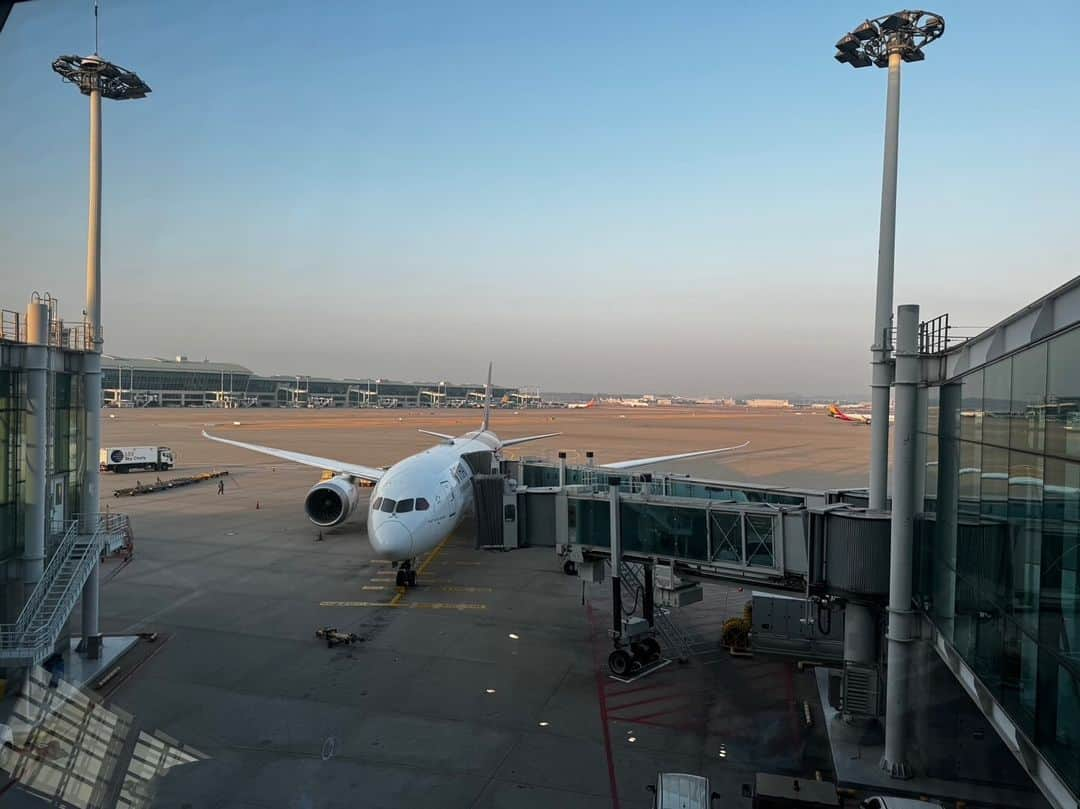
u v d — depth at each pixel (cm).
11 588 2028
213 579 3388
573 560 2573
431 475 3497
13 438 2030
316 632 2681
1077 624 1054
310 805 1555
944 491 1719
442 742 1858
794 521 2133
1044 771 1184
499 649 2544
